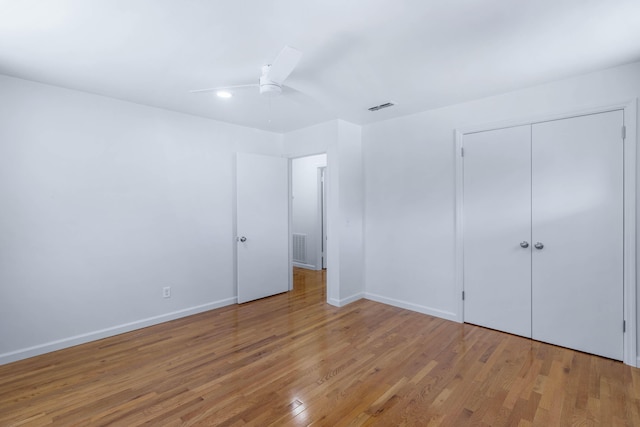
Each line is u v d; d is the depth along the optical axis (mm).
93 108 2902
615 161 2430
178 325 3264
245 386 2150
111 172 3012
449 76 2545
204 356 2578
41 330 2637
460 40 1984
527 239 2854
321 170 5785
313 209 5852
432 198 3451
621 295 2424
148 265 3254
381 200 3922
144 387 2145
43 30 1834
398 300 3791
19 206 2541
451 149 3287
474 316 3193
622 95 2383
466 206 3211
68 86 2717
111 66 2328
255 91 2846
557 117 2656
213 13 1679
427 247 3506
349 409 1908
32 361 2506
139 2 1574
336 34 1901
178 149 3475
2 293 2471
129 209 3125
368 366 2402
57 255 2719
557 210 2695
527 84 2729
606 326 2488
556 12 1690
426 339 2871
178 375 2291
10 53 2117
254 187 4105
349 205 3939
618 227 2430
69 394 2066
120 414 1873
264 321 3359
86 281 2867
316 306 3854
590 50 2133
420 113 3520
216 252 3816
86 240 2867
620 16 1730
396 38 1955
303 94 2947
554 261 2717
